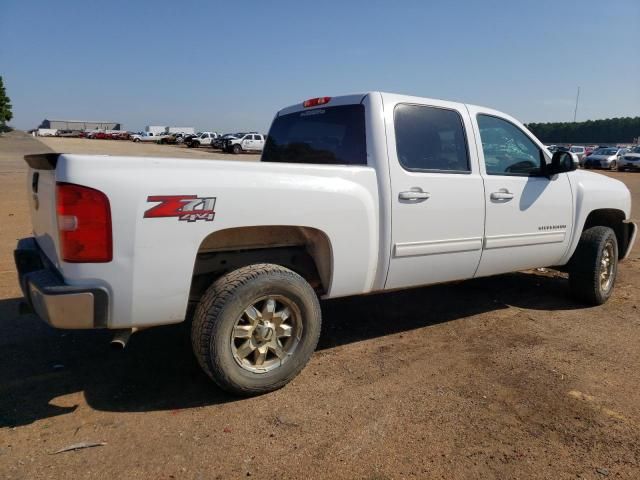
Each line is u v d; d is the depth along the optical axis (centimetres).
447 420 316
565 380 371
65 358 397
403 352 421
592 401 341
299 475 263
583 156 3581
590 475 267
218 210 312
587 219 596
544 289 618
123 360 394
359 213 370
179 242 303
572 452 286
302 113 466
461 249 434
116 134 8081
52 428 300
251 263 367
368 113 396
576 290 551
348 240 367
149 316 304
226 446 286
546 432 305
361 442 292
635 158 3167
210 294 322
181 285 307
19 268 352
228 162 326
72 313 285
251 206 323
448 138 434
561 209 511
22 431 296
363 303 553
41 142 5522
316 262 381
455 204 423
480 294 593
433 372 383
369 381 367
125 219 287
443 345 437
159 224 296
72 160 281
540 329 478
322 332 465
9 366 382
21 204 1212
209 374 322
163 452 279
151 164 300
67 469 263
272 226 346
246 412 321
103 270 287
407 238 399
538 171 503
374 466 271
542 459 279
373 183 382
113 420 310
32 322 469
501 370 387
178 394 343
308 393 348
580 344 441
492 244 456
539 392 353
